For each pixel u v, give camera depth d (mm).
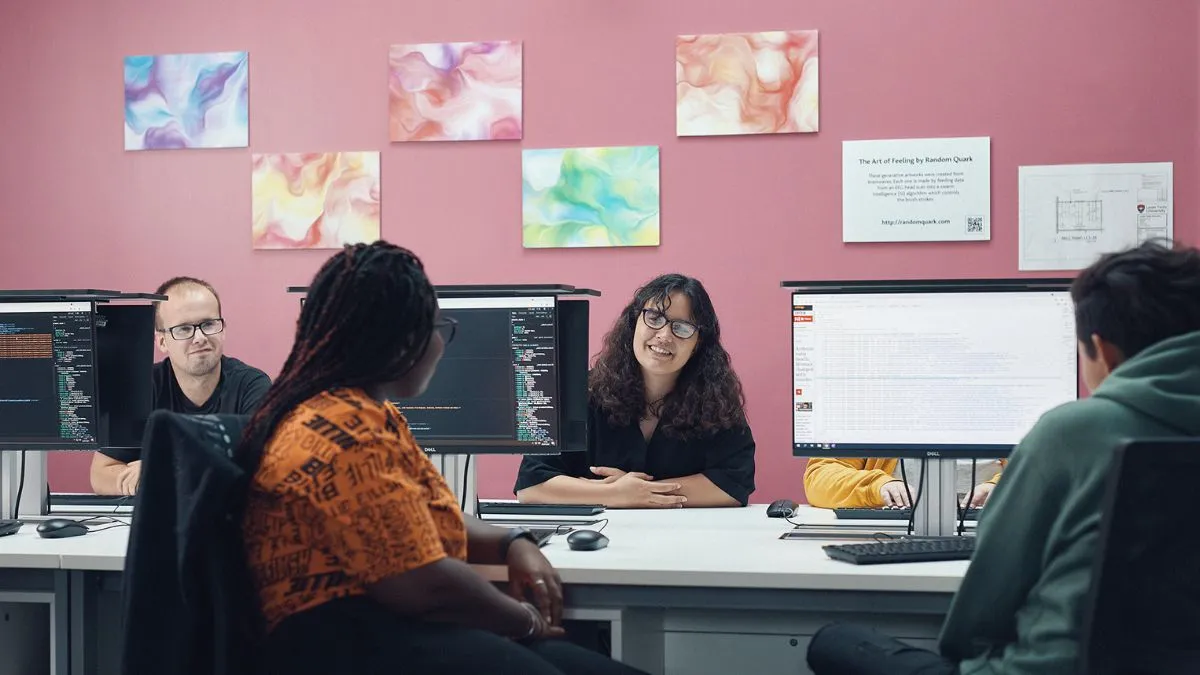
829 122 3398
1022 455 1302
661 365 2443
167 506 1323
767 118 3408
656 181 3455
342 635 1295
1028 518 1283
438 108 3561
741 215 3438
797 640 1846
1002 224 3338
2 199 3785
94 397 2164
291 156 3629
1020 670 1272
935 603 1582
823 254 3406
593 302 3512
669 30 3461
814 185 3404
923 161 3355
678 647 1884
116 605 1857
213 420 1385
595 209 3486
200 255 3691
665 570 1624
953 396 1955
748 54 3416
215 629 1303
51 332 2172
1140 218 3273
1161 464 1138
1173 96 3262
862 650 1498
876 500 2355
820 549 1808
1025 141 3322
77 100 3744
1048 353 1929
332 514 1278
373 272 1396
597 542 1801
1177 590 1179
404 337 1408
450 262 3576
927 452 1959
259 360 3668
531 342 2078
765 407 3443
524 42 3525
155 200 3713
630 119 3480
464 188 3564
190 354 2643
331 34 3623
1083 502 1234
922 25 3355
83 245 3748
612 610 1660
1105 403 1259
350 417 1320
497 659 1298
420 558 1310
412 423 2113
